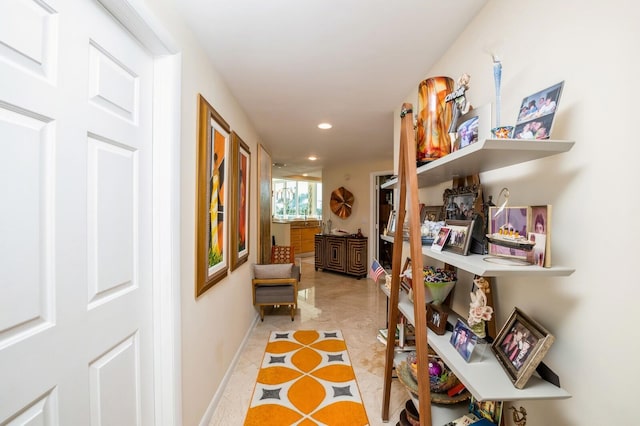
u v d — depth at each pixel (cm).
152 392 126
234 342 239
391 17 142
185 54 143
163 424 127
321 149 459
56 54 78
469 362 102
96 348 93
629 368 72
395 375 219
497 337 108
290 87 224
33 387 72
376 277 204
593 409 81
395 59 183
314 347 273
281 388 206
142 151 119
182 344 139
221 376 201
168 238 127
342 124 323
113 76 100
